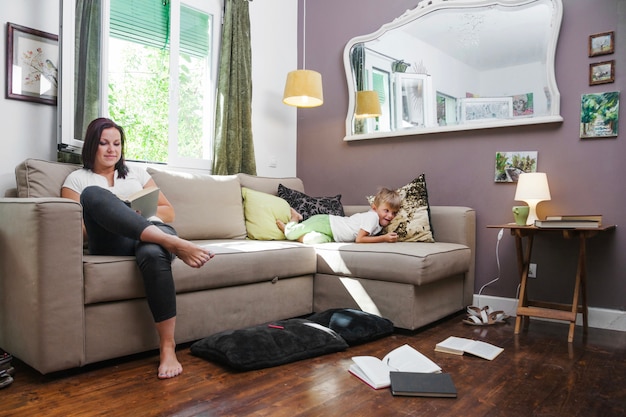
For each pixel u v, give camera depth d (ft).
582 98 8.73
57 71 8.27
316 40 12.81
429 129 10.53
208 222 8.92
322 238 8.98
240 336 6.08
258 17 12.15
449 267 8.18
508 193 9.62
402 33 11.11
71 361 5.29
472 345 6.75
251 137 11.48
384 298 7.79
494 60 9.79
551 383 5.39
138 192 6.27
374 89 11.57
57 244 5.18
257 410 4.50
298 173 13.19
